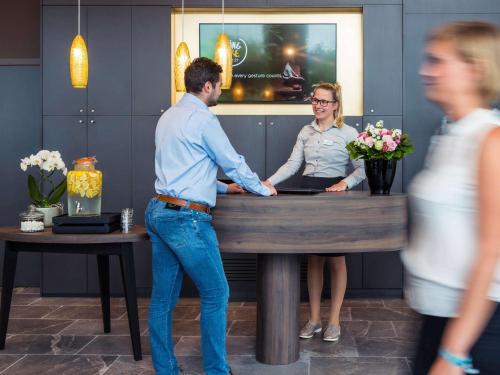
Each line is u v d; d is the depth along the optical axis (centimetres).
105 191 511
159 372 286
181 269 290
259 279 334
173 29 516
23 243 343
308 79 515
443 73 122
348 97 517
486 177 109
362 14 506
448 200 122
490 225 108
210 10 509
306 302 498
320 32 514
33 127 564
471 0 495
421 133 500
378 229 295
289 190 333
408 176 500
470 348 119
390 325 415
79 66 372
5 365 325
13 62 560
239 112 520
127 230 336
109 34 506
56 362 330
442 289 125
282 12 515
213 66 282
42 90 507
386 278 505
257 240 290
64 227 329
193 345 366
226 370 280
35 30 562
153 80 507
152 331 286
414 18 498
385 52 500
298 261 333
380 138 318
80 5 505
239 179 280
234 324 422
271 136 509
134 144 509
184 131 269
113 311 461
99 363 329
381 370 317
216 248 278
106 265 393
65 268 513
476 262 110
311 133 398
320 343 370
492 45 119
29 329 405
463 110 122
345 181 367
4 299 353
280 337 327
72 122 509
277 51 515
